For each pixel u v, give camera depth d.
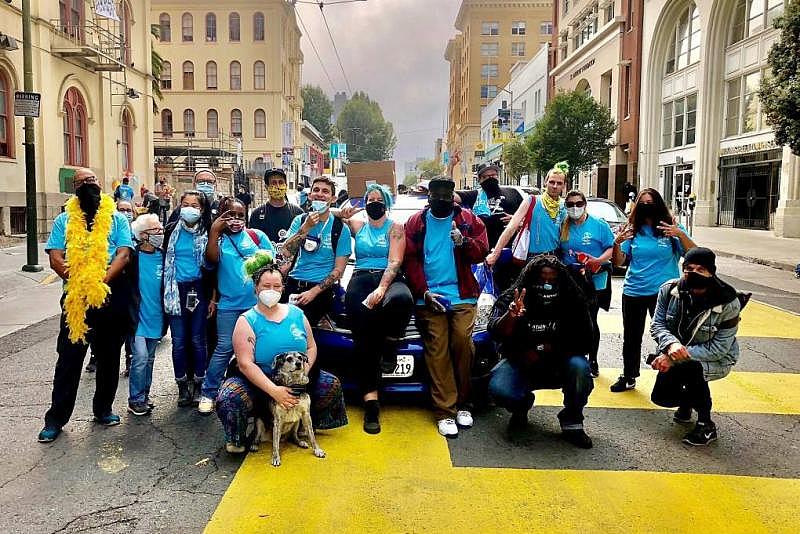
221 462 4.26
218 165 39.69
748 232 23.83
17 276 12.35
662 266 5.61
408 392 5.08
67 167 19.52
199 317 5.30
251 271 4.37
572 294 4.56
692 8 28.67
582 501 3.73
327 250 5.19
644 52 32.78
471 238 4.82
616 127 31.17
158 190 15.78
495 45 87.31
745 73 25.05
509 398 4.76
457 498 3.76
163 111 50.56
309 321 5.16
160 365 6.71
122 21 23.31
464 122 93.38
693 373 4.58
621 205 35.97
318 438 4.67
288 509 3.62
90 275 4.60
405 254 4.87
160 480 3.99
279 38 50.16
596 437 4.74
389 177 12.15
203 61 50.34
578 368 4.53
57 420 4.67
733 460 4.33
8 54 16.80
